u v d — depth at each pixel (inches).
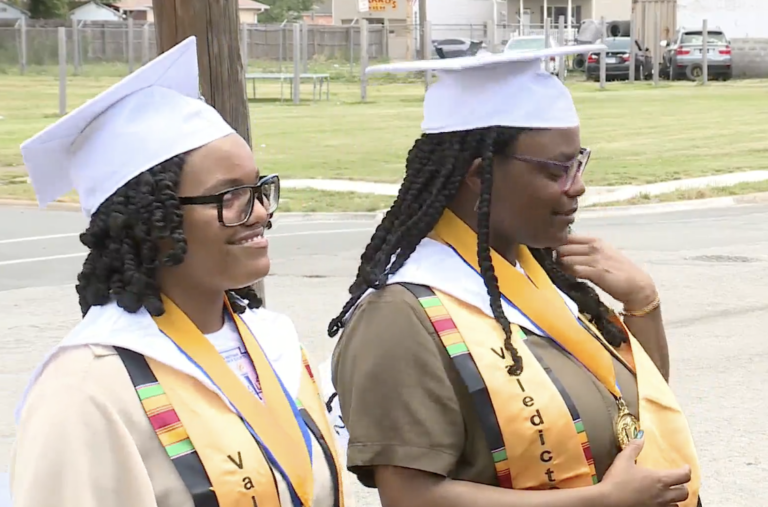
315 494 94.0
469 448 93.4
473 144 98.0
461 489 91.0
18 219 564.7
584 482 94.1
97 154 89.4
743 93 1291.8
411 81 1579.7
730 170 712.4
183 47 90.1
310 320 339.0
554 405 93.5
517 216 99.7
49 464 80.2
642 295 117.3
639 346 111.1
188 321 90.1
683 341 310.3
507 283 98.4
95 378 84.0
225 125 91.4
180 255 88.0
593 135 901.8
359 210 587.5
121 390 84.4
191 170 88.6
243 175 90.4
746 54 1590.8
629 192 641.6
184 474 84.1
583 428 94.7
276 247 477.1
